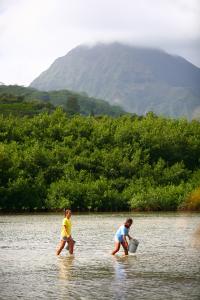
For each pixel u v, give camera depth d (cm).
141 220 6444
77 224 5916
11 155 10300
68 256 3288
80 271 2705
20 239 4347
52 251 3544
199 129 12925
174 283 2347
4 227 5597
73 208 9238
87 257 3228
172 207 9025
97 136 12094
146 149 11475
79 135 12231
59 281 2439
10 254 3400
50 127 12388
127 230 3334
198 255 3234
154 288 2242
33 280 2472
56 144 11694
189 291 2173
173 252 3391
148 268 2762
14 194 9181
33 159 10200
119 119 13775
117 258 3167
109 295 2114
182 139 12150
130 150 11469
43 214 8319
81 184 9356
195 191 9012
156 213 8156
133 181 10356
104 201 9212
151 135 12031
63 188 9206
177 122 13438
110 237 4434
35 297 2102
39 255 3341
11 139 11938
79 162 10662
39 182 9512
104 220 6600
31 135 12169
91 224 5906
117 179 10269
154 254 3306
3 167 9806
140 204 8994
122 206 9281
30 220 6769
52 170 10238
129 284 2338
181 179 10650
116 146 11875
